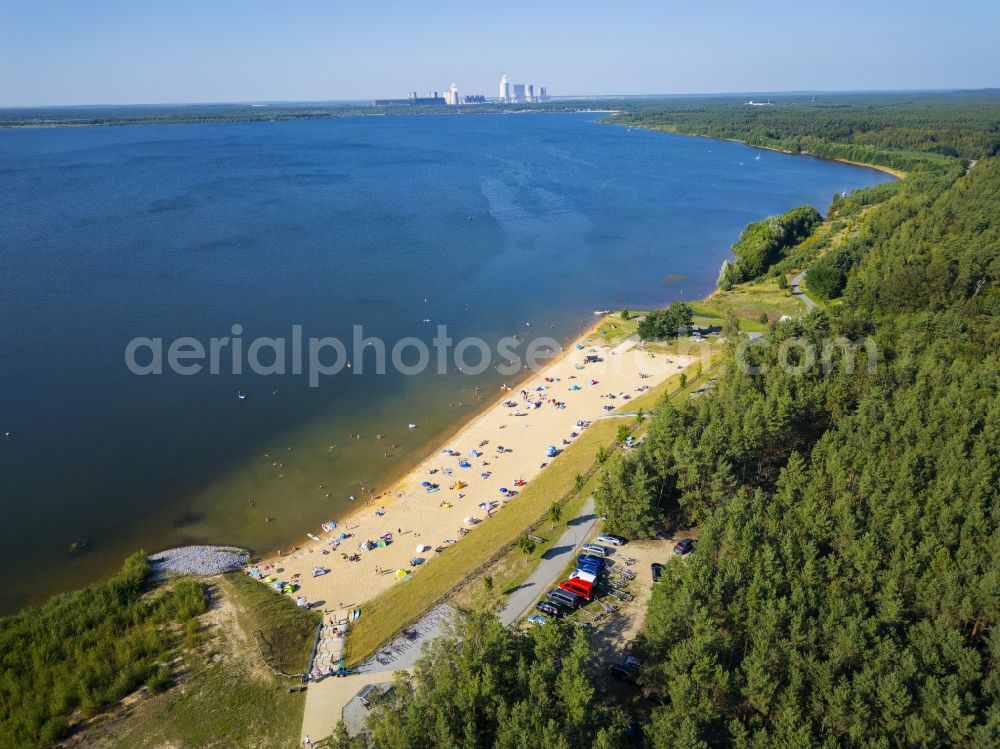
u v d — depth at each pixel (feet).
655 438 358.02
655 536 331.57
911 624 244.83
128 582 310.45
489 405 504.84
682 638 238.89
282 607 303.48
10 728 232.94
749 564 265.54
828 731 213.25
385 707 217.36
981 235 640.99
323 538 362.53
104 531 368.27
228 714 240.12
